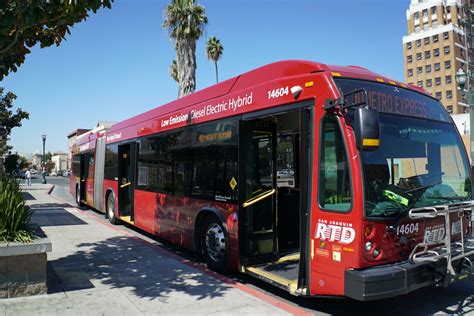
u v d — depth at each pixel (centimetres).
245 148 652
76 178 1886
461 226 506
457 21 11219
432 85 11294
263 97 609
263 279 588
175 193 866
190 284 627
